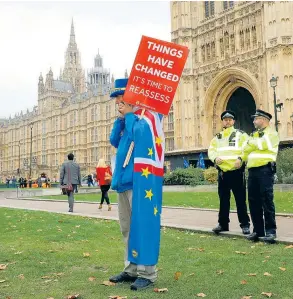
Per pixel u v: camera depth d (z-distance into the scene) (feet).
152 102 18.11
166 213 46.47
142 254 16.88
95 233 31.55
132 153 18.29
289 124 132.57
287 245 25.17
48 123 350.23
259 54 146.61
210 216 42.11
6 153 431.43
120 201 18.61
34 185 203.21
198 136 171.53
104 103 286.46
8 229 35.29
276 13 137.90
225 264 20.16
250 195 27.22
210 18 172.14
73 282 17.72
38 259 22.43
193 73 176.14
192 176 112.98
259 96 145.79
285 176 96.12
